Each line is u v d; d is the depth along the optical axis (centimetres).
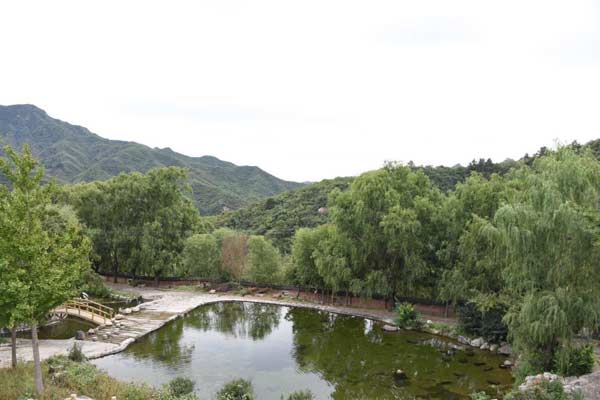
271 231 6969
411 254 3216
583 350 1819
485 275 2728
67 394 1491
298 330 2994
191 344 2602
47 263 1402
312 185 9238
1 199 1407
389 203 3372
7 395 1406
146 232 4416
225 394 1678
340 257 3466
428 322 2981
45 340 2519
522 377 1866
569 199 1767
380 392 1889
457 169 7831
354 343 2666
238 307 3747
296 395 1647
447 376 2086
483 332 2552
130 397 1552
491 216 2941
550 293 1745
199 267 4550
